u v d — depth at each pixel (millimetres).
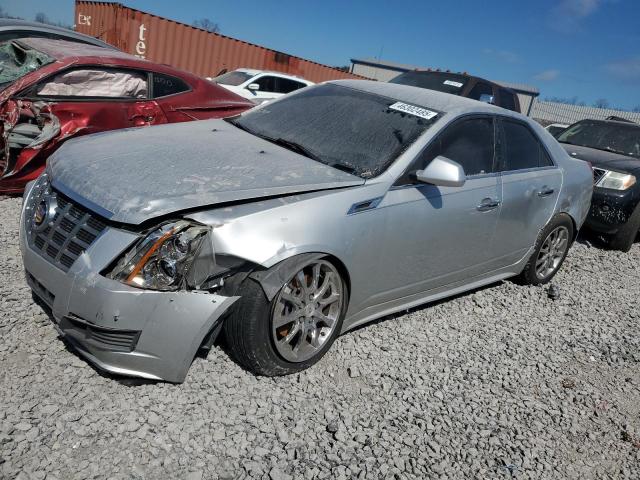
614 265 6590
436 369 3551
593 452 3084
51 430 2447
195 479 2352
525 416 3266
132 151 3242
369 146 3645
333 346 3523
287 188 3025
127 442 2465
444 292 4180
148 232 2635
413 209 3486
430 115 3914
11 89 5145
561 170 4984
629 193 6844
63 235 2818
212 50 16688
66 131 5230
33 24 7602
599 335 4539
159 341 2631
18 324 3135
